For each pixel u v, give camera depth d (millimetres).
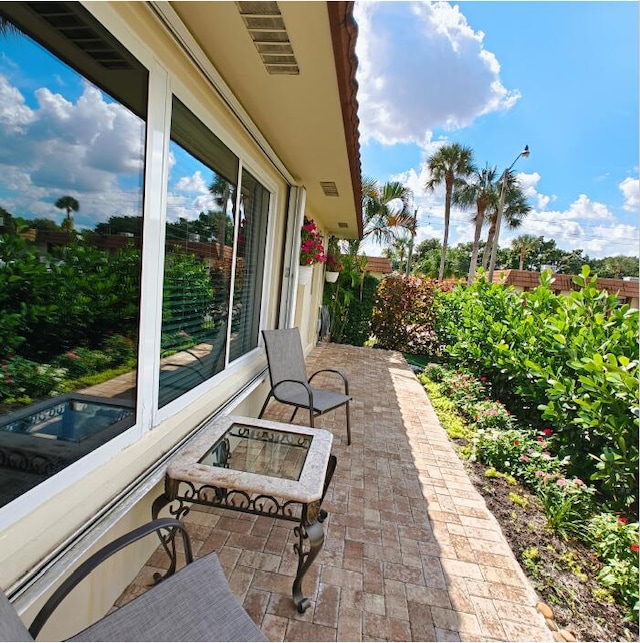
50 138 1207
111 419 1601
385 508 2607
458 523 2506
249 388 3148
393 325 9977
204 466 1762
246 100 2402
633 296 17531
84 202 1357
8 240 1129
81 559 1385
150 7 1486
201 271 2369
